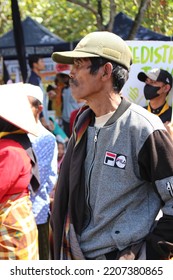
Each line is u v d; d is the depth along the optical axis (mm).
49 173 4020
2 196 2953
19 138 3031
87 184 2488
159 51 3545
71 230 2525
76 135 2570
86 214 2514
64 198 2635
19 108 2988
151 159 2365
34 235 3092
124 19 7129
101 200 2424
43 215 4039
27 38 7605
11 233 2977
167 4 6773
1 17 9648
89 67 2436
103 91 2461
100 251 2459
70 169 2557
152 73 3373
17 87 3150
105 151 2432
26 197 3076
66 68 6910
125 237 2395
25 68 6746
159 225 2389
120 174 2404
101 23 7027
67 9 10422
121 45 2473
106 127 2441
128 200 2426
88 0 7250
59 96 6949
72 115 6320
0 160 2914
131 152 2398
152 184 2410
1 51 7367
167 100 3402
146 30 6871
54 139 4059
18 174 2939
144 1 6477
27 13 10125
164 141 2381
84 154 2521
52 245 2738
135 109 2449
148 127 2385
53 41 7590
